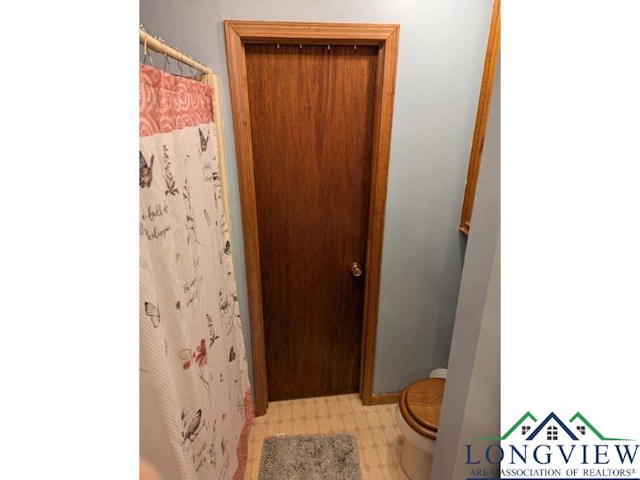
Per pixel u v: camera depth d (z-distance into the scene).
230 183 1.38
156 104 0.69
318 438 1.66
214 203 1.16
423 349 1.77
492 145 0.67
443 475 0.98
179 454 0.73
